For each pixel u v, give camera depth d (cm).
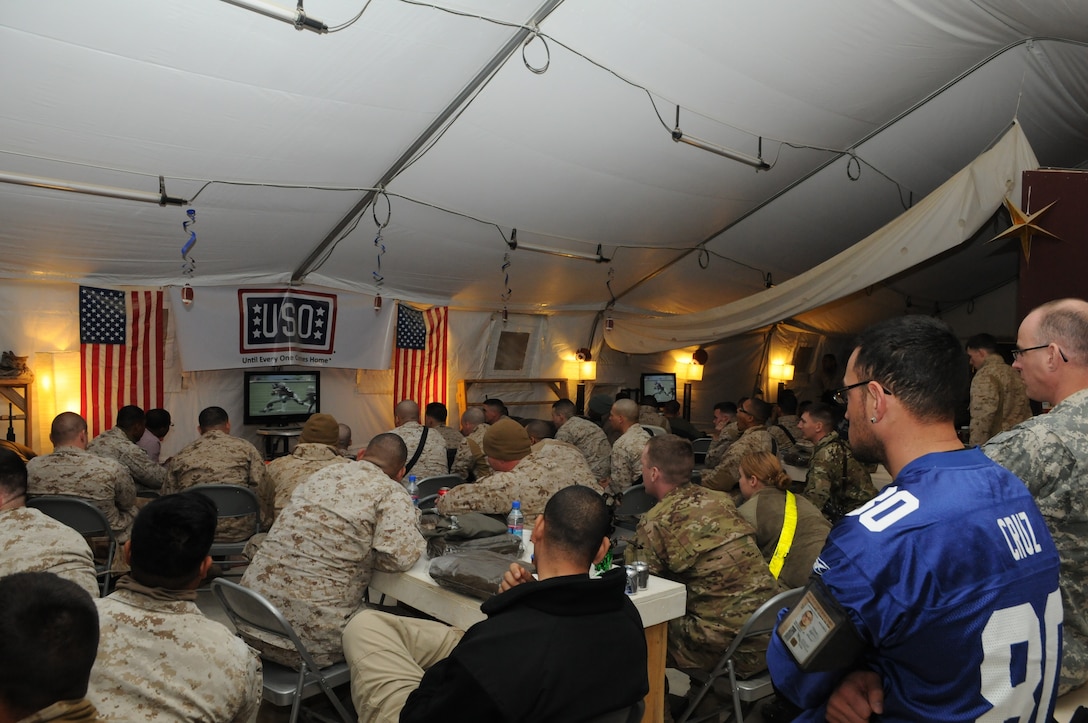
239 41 366
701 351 1080
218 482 424
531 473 360
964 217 554
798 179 642
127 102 394
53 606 113
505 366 881
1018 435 165
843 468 429
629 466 530
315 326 684
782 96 506
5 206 465
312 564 256
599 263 766
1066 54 492
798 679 107
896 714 98
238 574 485
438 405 659
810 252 798
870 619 95
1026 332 180
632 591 238
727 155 549
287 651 248
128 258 562
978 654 94
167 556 162
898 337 113
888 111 554
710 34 434
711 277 855
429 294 764
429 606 255
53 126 400
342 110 438
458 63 420
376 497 267
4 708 110
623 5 403
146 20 343
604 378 997
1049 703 101
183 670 160
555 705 137
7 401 560
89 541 386
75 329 587
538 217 632
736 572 263
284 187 507
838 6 420
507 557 268
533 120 491
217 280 625
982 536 97
